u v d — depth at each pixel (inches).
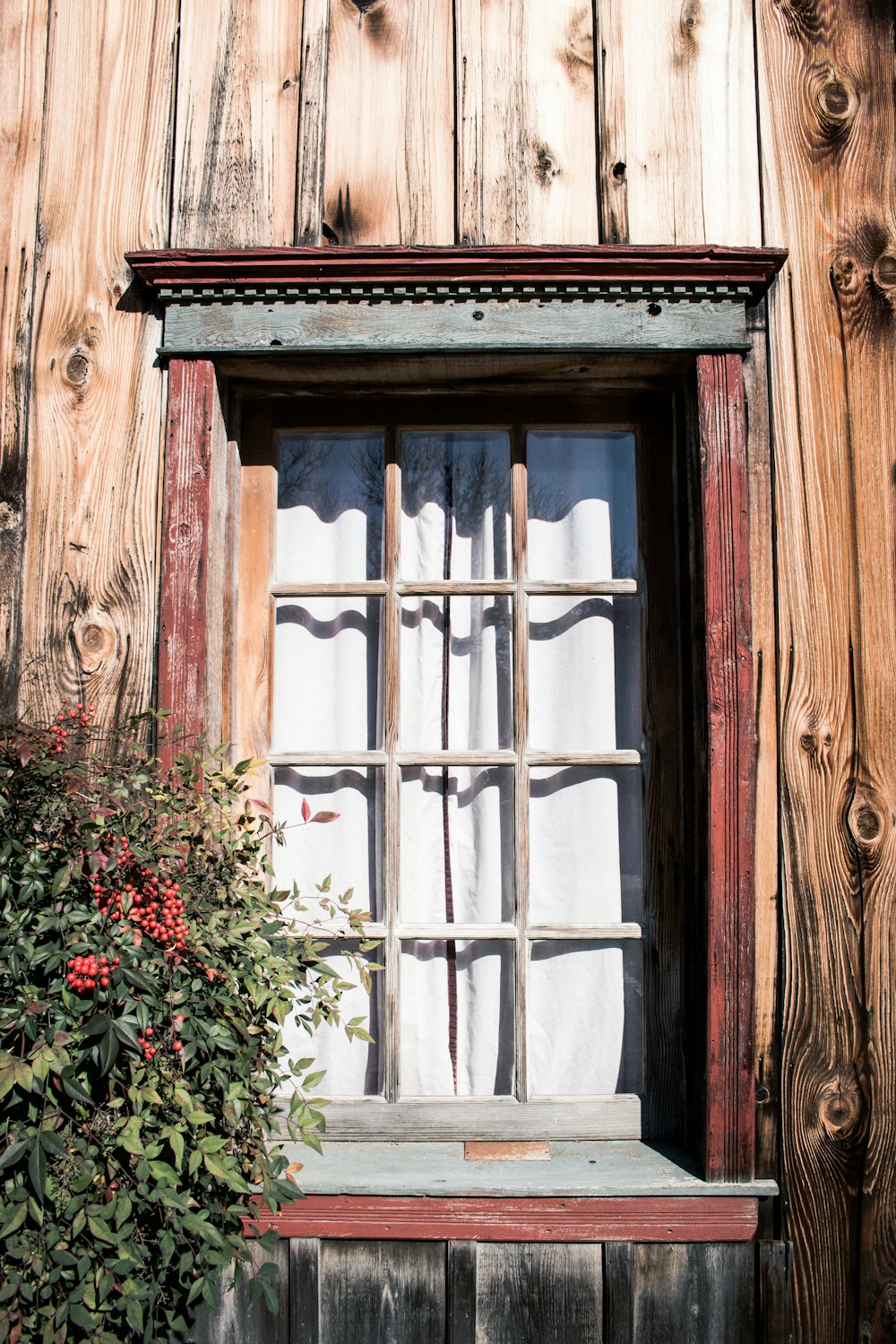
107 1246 54.9
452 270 72.1
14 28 77.5
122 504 74.2
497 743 78.1
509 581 78.2
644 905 76.1
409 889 77.0
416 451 79.4
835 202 75.9
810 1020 71.0
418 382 77.6
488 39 76.7
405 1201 67.9
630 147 75.9
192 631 72.1
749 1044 69.5
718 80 76.5
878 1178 70.2
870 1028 71.1
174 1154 58.8
